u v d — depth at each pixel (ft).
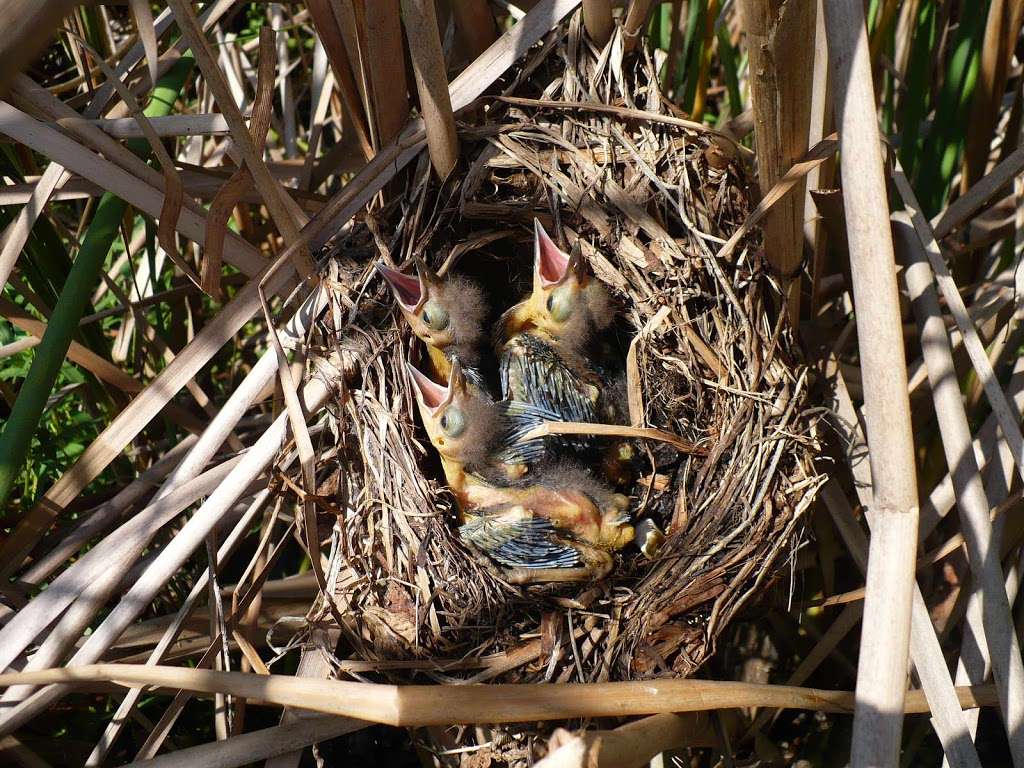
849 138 0.95
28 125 1.11
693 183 1.20
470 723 0.98
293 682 1.00
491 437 1.21
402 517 1.15
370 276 1.20
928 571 1.34
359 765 1.35
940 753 1.32
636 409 1.23
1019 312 1.25
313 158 1.40
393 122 1.18
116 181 1.14
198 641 1.25
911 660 1.22
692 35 1.55
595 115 1.21
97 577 1.12
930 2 1.34
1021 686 1.06
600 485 1.22
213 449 1.18
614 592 1.16
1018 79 1.55
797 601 1.32
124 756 1.30
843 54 0.95
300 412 1.13
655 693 1.02
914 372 1.33
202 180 1.29
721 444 1.16
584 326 1.24
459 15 1.22
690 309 1.19
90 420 1.36
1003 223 1.37
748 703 1.05
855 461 1.24
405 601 1.14
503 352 1.29
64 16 0.54
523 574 1.16
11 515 1.33
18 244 1.17
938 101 1.39
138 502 1.34
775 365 1.17
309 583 1.30
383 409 1.17
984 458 1.25
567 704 1.00
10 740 1.16
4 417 1.44
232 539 1.20
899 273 1.28
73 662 1.10
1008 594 1.19
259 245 1.57
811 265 1.30
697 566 1.13
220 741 1.07
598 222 1.21
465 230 1.25
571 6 1.17
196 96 1.76
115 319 1.61
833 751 1.32
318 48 1.41
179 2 1.03
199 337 1.19
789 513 1.13
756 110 1.07
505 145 1.20
